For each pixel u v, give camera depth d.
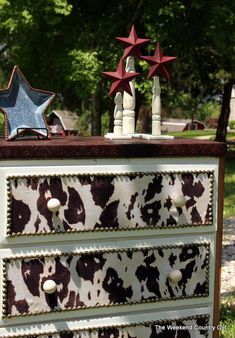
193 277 2.25
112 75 2.52
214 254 2.28
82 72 9.79
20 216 2.02
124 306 2.18
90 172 2.07
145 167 2.14
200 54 14.28
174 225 2.19
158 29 10.47
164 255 2.21
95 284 2.14
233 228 6.30
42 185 2.03
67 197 2.06
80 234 2.09
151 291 2.20
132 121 2.64
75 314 2.13
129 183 2.12
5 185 1.99
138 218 2.14
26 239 2.04
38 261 2.07
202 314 2.29
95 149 2.06
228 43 10.70
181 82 16.59
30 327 2.09
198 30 11.16
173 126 39.03
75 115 24.16
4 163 1.98
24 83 2.33
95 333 2.16
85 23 10.98
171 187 2.17
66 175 2.04
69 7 9.30
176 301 2.24
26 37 10.76
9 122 2.25
